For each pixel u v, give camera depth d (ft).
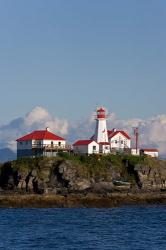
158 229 354.54
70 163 575.79
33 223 385.91
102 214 449.06
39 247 282.97
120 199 522.06
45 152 631.97
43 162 576.20
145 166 598.34
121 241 303.07
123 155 617.21
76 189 553.23
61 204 505.25
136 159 606.96
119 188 565.12
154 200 528.63
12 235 324.60
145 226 370.73
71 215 440.45
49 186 558.15
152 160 618.44
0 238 312.71
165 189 568.41
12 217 424.87
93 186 563.48
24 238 312.71
